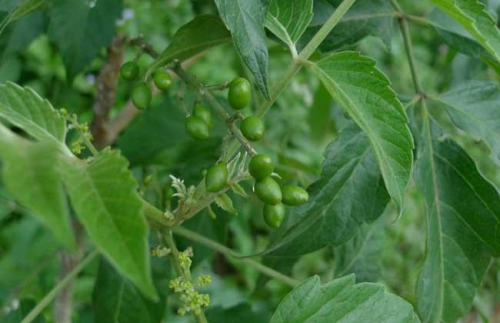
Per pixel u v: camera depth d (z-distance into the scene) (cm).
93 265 46
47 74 83
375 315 31
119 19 42
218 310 42
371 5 38
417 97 38
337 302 31
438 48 114
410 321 31
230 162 31
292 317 30
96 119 46
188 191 31
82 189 23
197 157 42
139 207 22
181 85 34
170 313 69
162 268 40
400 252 99
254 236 93
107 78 45
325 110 52
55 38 42
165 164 42
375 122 30
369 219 35
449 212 37
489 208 36
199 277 33
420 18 39
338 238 35
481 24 32
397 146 30
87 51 42
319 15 37
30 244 56
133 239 22
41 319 38
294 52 32
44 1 35
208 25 34
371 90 30
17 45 41
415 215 99
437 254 36
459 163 37
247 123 31
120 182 23
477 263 37
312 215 35
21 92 27
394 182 29
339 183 35
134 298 40
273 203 30
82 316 69
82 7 42
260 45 29
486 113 37
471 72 47
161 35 88
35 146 22
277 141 83
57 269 52
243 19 29
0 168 22
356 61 31
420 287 36
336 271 44
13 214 45
